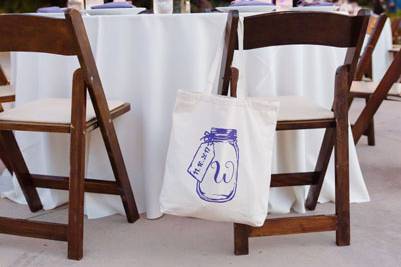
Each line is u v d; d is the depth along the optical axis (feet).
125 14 6.04
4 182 7.51
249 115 4.52
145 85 5.77
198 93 4.57
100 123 5.31
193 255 5.14
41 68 6.19
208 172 4.54
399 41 14.32
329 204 6.52
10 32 4.52
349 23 4.61
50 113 5.24
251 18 4.45
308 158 6.43
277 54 6.01
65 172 6.54
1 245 5.43
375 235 5.53
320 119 5.07
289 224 5.07
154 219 6.09
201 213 4.64
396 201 6.57
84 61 4.73
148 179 6.00
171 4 6.44
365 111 7.11
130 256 5.14
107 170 6.25
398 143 9.64
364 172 7.86
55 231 5.07
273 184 5.94
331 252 5.13
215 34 5.69
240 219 4.60
